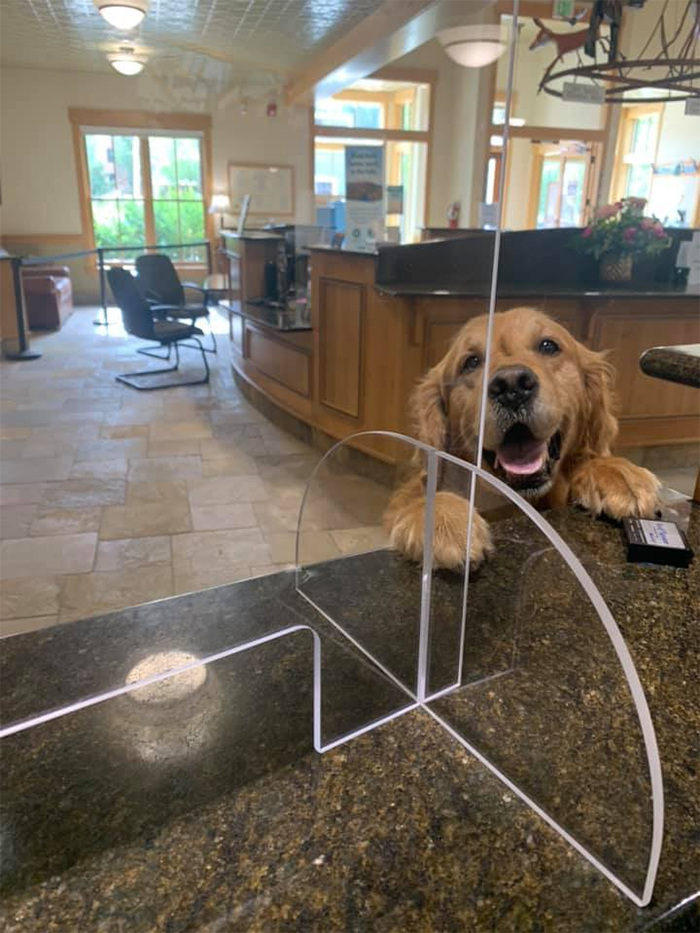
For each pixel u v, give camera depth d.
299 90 7.71
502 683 0.72
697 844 0.54
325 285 3.50
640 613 0.85
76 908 0.49
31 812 0.57
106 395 4.77
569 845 0.54
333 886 0.51
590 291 2.53
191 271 8.34
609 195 3.37
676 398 2.22
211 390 4.97
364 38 5.99
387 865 0.53
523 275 3.03
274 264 4.79
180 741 0.65
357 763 0.62
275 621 0.86
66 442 3.82
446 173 6.51
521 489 1.12
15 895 0.50
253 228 6.47
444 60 6.34
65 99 7.73
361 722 0.67
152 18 5.84
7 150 7.74
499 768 0.62
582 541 1.04
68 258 7.39
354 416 3.38
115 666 0.78
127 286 5.15
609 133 3.38
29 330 6.88
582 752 0.63
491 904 0.50
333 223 5.17
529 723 0.67
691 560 0.97
